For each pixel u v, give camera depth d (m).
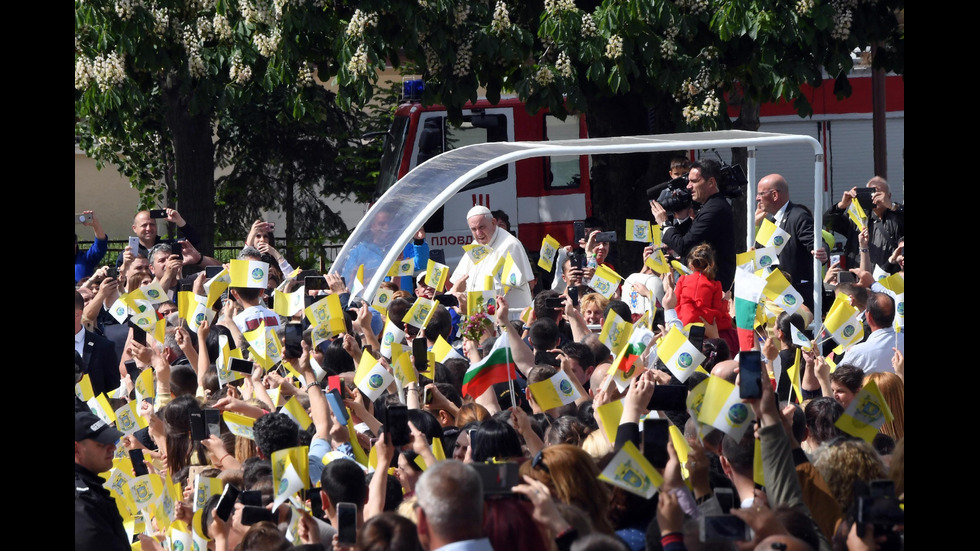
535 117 43.97
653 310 21.95
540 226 43.69
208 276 24.95
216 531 11.20
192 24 37.12
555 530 9.19
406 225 26.03
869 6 36.06
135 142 55.97
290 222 59.94
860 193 29.03
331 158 59.28
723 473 12.39
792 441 11.75
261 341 17.38
